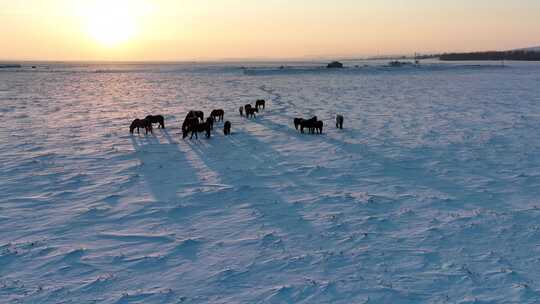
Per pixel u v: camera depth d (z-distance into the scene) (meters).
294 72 79.31
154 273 7.16
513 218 9.30
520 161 14.28
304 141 17.91
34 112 27.14
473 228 8.80
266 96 37.59
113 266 7.40
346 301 6.26
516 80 56.22
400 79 61.28
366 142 17.58
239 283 6.81
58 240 8.44
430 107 29.16
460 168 13.52
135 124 19.64
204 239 8.46
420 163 14.18
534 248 7.87
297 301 6.29
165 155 15.49
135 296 6.45
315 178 12.58
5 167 13.80
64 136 19.09
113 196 11.02
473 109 27.88
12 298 6.39
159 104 31.73
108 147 16.83
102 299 6.37
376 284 6.71
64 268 7.32
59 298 6.40
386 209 10.00
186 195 11.09
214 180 12.44
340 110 27.84
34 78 72.19
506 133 19.30
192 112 20.89
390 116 25.00
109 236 8.63
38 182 12.25
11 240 8.41
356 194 11.05
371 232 8.70
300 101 33.41
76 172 13.27
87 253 7.89
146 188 11.71
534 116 24.36
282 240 8.38
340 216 9.58
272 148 16.62
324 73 78.06
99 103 32.59
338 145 17.05
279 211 9.95
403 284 6.70
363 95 38.09
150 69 121.56
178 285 6.77
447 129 20.52
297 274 7.07
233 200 10.73
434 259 7.52
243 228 8.99
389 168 13.62
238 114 26.25
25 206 10.31
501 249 7.86
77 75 83.88
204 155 15.51
